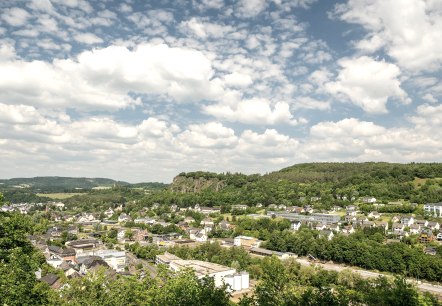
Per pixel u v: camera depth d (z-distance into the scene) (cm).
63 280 8112
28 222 4106
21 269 3288
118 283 3941
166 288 3478
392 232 15200
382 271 11200
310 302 2744
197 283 3362
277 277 3322
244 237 16012
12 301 3025
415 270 10444
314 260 13075
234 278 9869
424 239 13725
